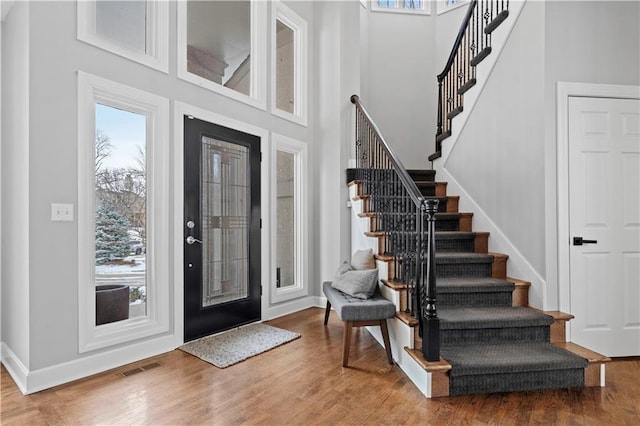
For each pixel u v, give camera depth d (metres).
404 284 2.77
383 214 3.33
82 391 2.19
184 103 3.03
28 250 2.17
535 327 2.60
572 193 2.77
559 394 2.20
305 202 4.34
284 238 4.29
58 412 1.97
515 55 3.06
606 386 2.31
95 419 1.90
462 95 3.98
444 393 2.16
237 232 3.52
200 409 2.01
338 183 4.26
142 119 2.81
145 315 2.82
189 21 3.70
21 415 1.93
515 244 3.09
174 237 2.93
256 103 3.72
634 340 2.81
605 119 2.80
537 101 2.80
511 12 3.11
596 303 2.78
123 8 2.81
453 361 2.23
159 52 2.87
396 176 3.02
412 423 1.89
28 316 2.17
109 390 2.21
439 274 3.14
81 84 2.39
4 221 2.61
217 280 3.32
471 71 4.14
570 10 2.77
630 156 2.84
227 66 4.03
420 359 2.25
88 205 2.44
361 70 5.35
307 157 4.39
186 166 3.04
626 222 2.82
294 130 4.21
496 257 3.15
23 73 2.24
